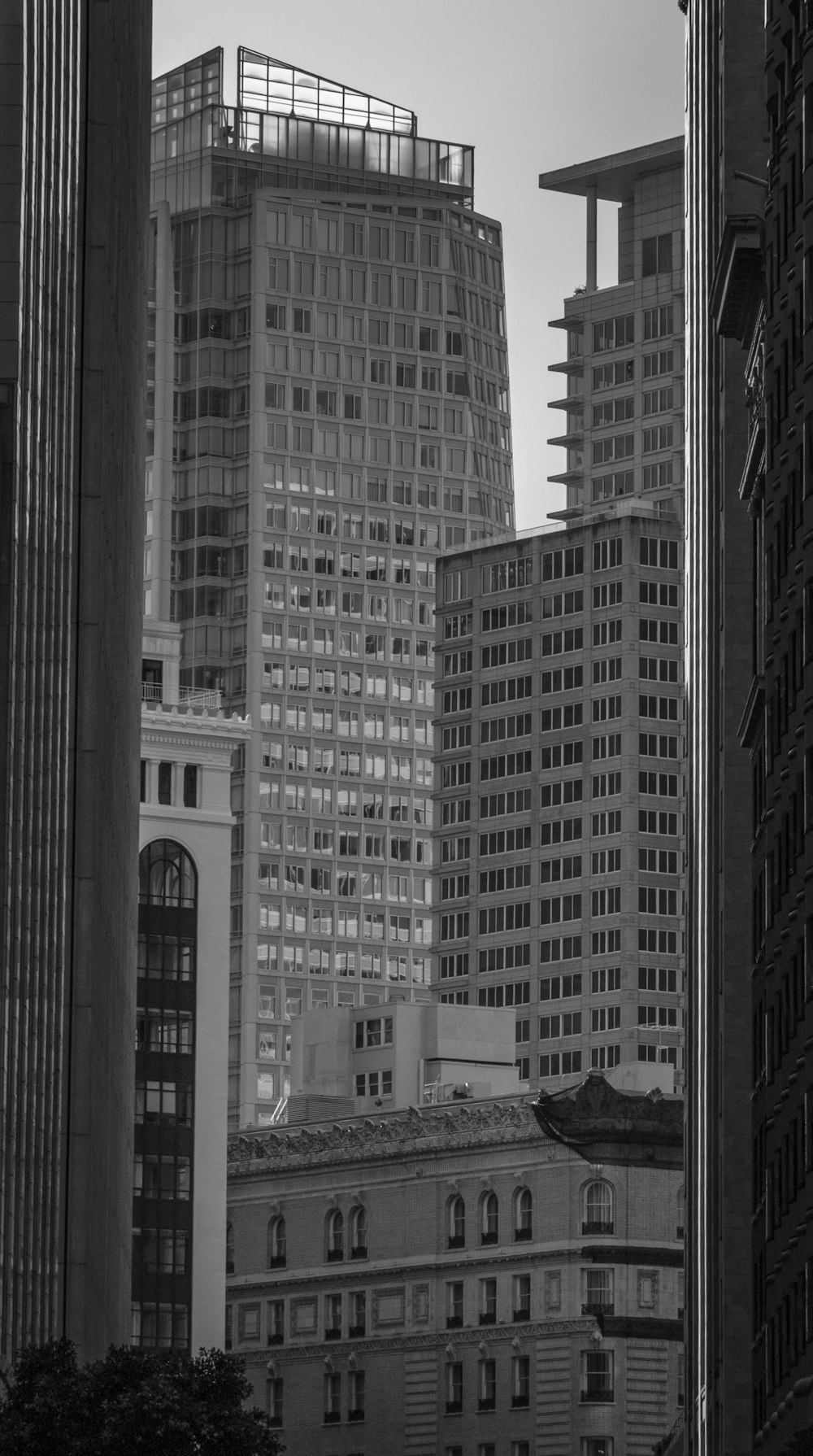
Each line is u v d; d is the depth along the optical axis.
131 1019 195.38
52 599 125.81
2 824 108.38
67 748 134.62
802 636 113.94
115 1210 172.75
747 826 173.75
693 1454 199.62
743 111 180.00
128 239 170.00
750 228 137.62
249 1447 99.44
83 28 141.50
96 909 140.62
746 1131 170.62
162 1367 100.25
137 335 187.12
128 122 169.75
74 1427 97.75
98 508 141.62
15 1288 114.62
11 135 110.50
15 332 110.38
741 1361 167.38
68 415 133.25
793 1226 114.00
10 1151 112.00
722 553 178.25
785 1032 117.38
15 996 112.31
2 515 109.56
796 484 115.69
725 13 181.25
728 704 175.25
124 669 173.38
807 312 111.94
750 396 143.62
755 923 129.00
